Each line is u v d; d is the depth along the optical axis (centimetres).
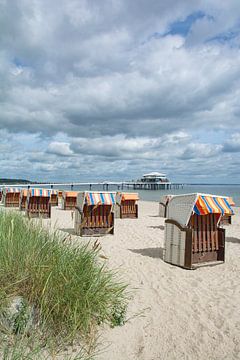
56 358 299
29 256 375
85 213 969
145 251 789
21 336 304
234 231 1182
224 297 493
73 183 7038
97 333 353
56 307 334
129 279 554
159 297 484
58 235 481
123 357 327
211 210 648
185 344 360
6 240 395
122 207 1548
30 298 338
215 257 707
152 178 10569
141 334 373
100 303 364
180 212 668
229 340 369
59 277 355
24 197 1714
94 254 454
